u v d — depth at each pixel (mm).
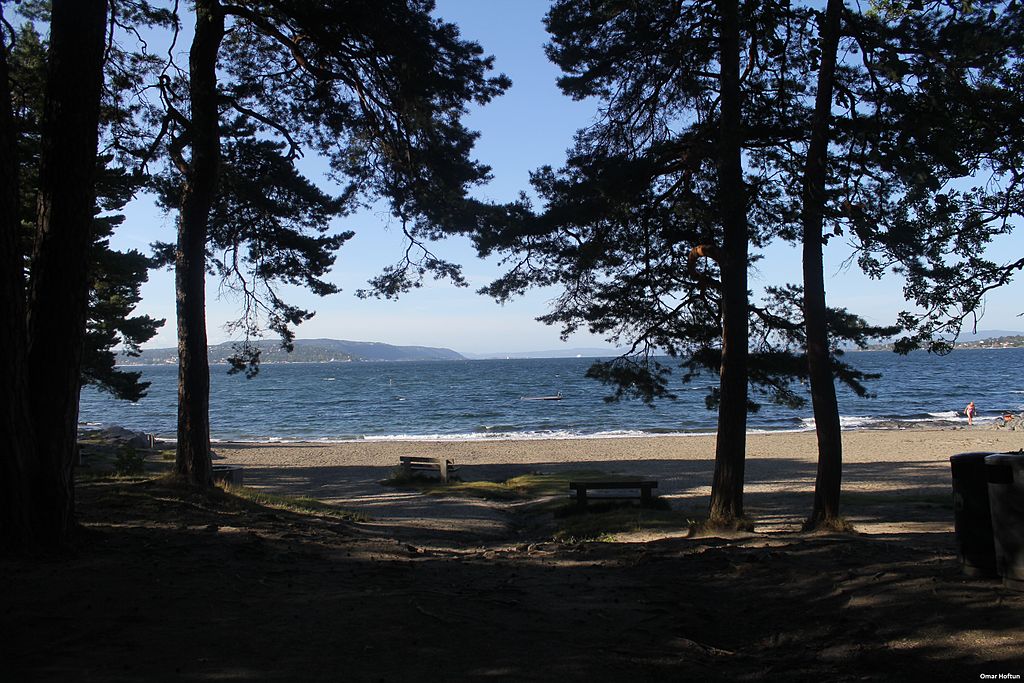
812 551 7781
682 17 11953
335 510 13781
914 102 9945
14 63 12625
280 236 14523
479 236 13461
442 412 63812
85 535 7656
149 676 3992
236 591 5945
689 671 4480
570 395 84250
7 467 6785
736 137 11305
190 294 12562
